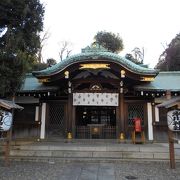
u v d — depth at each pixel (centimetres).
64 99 1585
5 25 1189
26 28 1221
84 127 1547
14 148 1194
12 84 1148
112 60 1386
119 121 1493
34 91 1538
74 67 1418
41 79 1487
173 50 3803
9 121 997
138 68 1412
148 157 1091
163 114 1539
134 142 1403
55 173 867
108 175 843
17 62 1113
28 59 1226
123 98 1540
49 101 1605
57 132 1566
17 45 1148
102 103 1509
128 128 1538
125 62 1391
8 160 995
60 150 1165
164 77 1805
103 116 1828
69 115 1506
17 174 851
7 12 1161
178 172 883
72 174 855
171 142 958
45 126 1583
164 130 1520
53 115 1592
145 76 1436
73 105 1518
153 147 1191
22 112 1623
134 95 1564
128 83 1535
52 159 1081
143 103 1561
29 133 1591
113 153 1115
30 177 811
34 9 1241
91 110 1838
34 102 1617
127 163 1037
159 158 1076
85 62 1405
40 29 1277
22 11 1166
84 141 1459
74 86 1527
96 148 1170
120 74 1456
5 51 1104
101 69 1444
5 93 1173
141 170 914
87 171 898
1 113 980
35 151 1145
